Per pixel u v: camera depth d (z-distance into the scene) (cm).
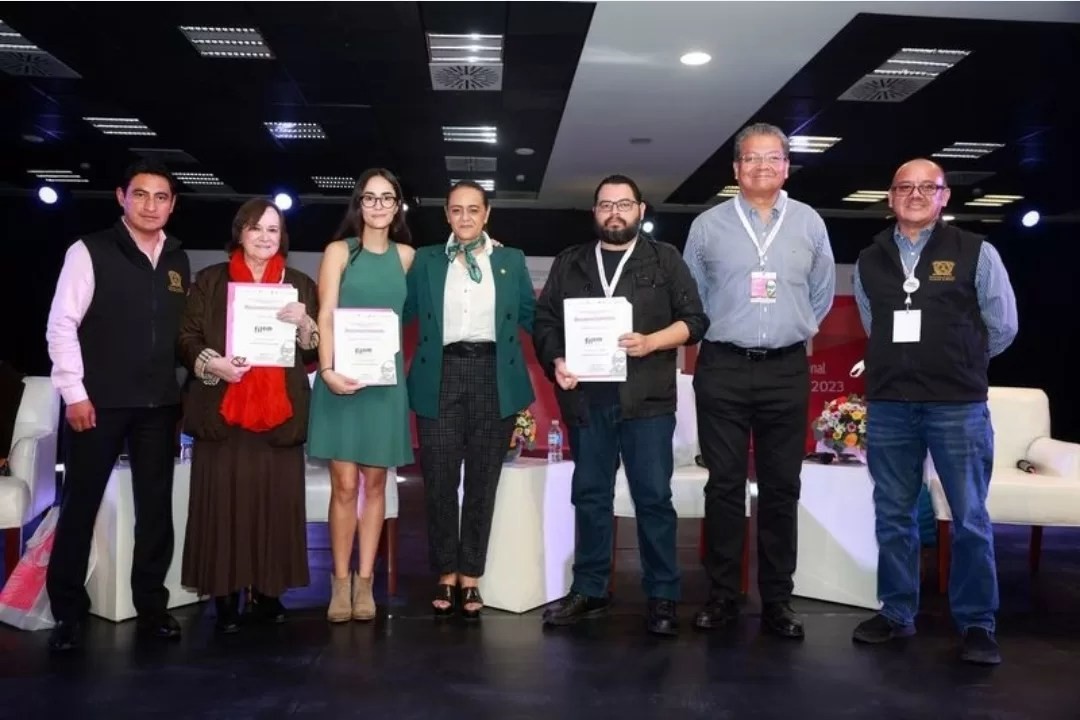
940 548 377
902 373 297
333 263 314
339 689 259
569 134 845
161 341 296
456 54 624
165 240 304
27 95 734
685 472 398
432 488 321
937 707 249
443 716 240
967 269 290
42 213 1146
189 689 258
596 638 306
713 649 295
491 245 323
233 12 541
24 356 1146
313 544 471
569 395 312
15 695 253
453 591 338
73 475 289
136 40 596
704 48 590
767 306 299
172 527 310
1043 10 513
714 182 1069
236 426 299
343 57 624
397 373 313
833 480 354
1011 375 1216
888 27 544
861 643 303
